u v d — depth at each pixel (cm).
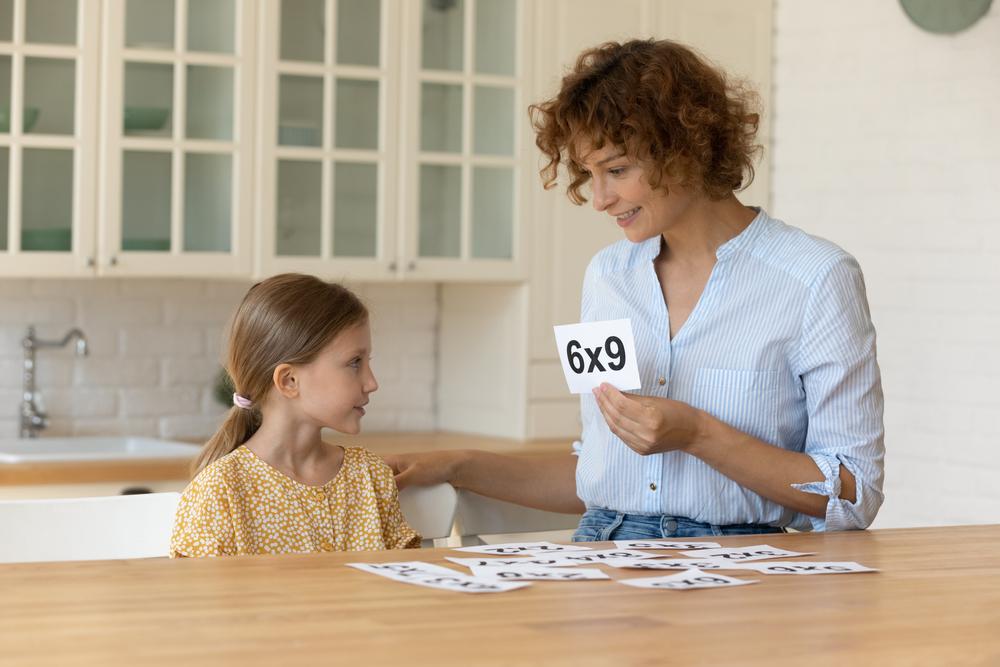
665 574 168
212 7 403
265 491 217
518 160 445
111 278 434
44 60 384
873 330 217
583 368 216
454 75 435
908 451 454
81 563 170
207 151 401
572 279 454
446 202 436
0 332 421
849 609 150
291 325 219
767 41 487
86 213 387
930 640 137
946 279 444
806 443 218
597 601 149
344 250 421
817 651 130
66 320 429
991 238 433
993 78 432
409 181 428
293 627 134
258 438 223
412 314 480
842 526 211
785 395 216
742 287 217
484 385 464
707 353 217
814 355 212
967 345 438
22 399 423
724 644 131
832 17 473
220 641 128
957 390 441
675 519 219
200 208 402
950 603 155
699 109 203
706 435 206
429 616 140
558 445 438
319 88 417
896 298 457
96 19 386
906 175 454
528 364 448
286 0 412
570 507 247
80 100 386
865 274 464
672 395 220
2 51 378
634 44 211
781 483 208
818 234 478
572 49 452
